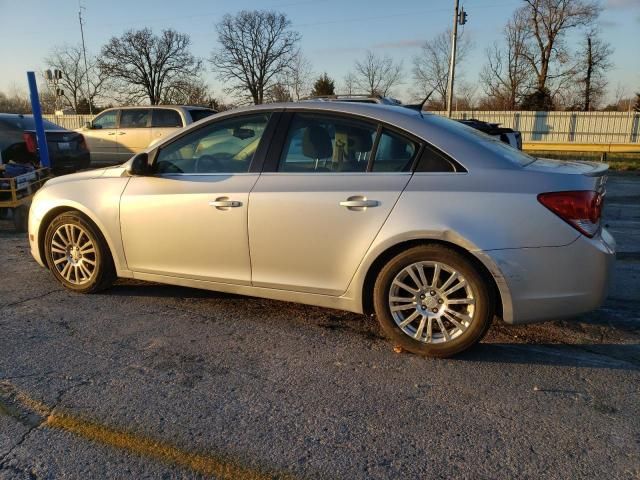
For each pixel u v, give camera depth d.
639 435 2.60
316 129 3.64
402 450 2.47
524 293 3.14
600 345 3.68
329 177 3.51
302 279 3.63
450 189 3.23
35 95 8.46
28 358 3.36
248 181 3.72
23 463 2.35
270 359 3.40
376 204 3.33
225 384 3.07
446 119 3.84
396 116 3.49
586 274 3.11
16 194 7.17
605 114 25.50
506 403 2.89
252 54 60.81
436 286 3.33
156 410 2.78
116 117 14.28
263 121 3.82
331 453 2.45
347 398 2.93
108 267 4.43
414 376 3.19
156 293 4.63
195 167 4.01
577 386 3.09
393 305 3.43
